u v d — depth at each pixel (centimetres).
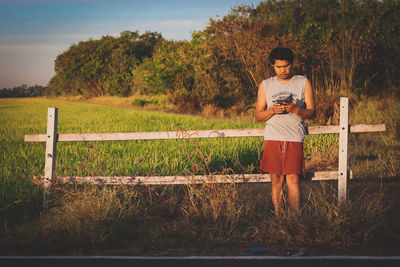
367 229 331
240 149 710
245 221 392
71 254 315
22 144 841
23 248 329
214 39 1778
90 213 393
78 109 2211
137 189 443
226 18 1647
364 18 1539
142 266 286
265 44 1498
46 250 325
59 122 1364
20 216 412
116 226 376
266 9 1709
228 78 1752
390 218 379
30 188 474
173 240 341
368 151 726
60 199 418
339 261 288
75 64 4178
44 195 427
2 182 507
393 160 613
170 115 1561
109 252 319
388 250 311
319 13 1585
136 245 335
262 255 306
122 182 429
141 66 3173
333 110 1152
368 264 282
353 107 1282
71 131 1081
